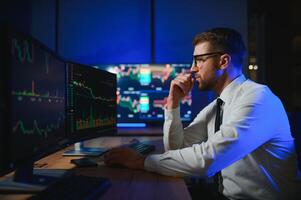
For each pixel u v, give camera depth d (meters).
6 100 0.80
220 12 3.29
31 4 3.30
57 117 1.24
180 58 3.31
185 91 1.57
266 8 3.63
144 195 0.93
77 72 1.50
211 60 1.42
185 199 0.90
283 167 1.33
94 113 1.70
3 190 0.92
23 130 0.90
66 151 1.71
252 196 1.32
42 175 1.11
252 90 1.30
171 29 3.31
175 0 3.31
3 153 0.80
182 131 1.58
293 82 3.67
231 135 1.16
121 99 3.04
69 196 0.82
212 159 1.10
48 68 1.13
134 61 3.33
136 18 3.33
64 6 3.33
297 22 3.67
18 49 0.87
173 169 1.14
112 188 1.00
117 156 1.31
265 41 3.65
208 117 1.67
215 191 1.62
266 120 1.24
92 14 3.34
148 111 3.02
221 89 1.48
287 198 1.34
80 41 3.34
